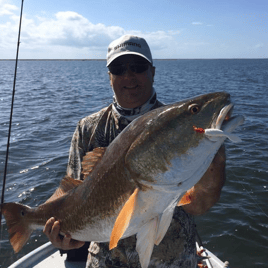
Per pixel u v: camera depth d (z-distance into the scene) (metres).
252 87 30.66
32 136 11.11
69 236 2.32
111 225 2.06
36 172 7.75
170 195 1.85
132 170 1.89
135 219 1.91
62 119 14.24
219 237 5.36
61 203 2.37
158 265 2.24
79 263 3.30
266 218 5.79
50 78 51.31
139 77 2.42
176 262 2.24
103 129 2.60
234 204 6.29
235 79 45.09
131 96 2.44
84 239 2.26
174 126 1.79
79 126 2.73
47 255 3.45
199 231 5.54
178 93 26.70
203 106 1.76
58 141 10.48
